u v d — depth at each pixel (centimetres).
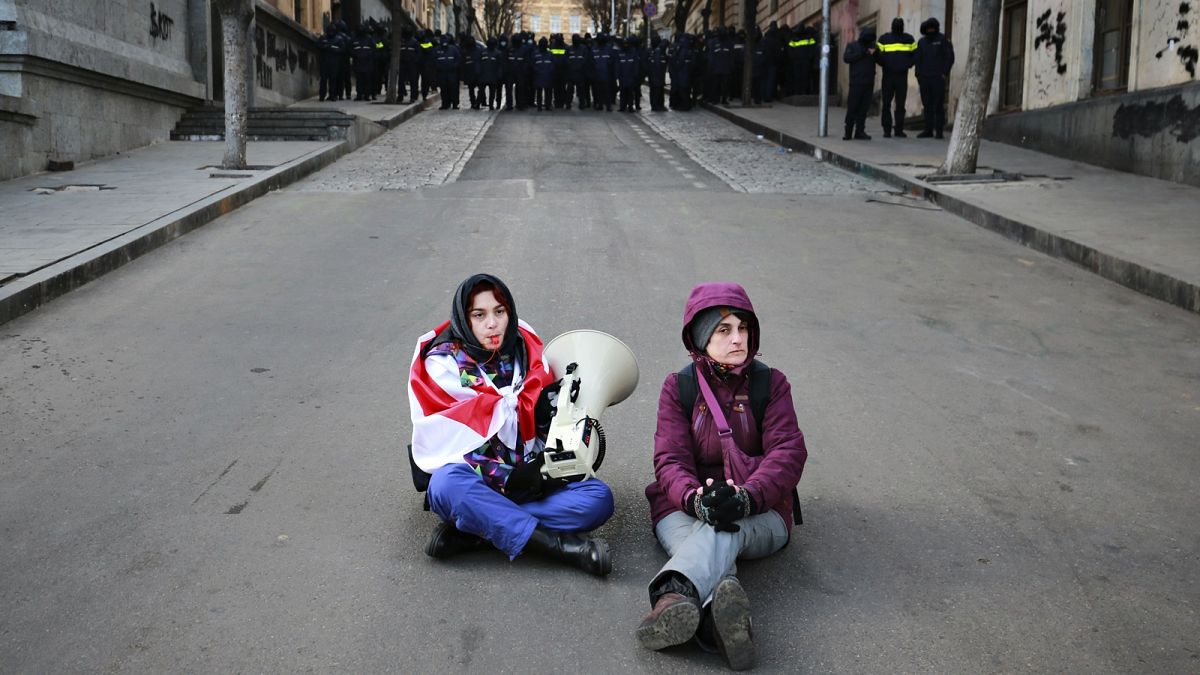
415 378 405
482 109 2962
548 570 398
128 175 1521
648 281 902
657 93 3058
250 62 2564
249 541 419
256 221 1178
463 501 388
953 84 2331
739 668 330
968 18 2262
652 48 3206
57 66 1630
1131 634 354
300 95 3055
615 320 778
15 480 476
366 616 362
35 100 1577
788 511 394
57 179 1483
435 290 864
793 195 1411
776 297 853
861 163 1688
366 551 412
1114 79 1688
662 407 395
